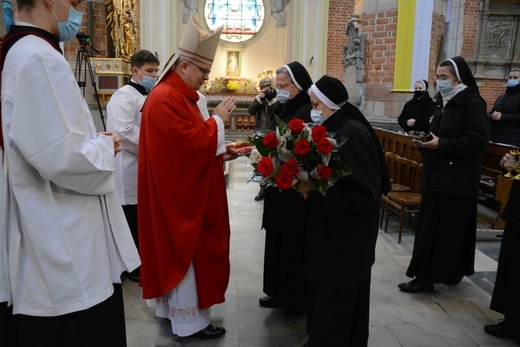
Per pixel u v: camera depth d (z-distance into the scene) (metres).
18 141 1.22
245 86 13.59
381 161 1.87
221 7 14.16
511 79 5.03
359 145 1.74
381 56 5.88
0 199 1.32
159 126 2.05
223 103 2.32
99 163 1.34
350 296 1.85
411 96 5.73
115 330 1.53
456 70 2.75
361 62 6.04
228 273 2.38
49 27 1.33
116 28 7.10
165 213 2.10
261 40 14.33
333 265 1.81
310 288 2.05
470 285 3.12
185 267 2.16
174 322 2.28
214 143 2.13
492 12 10.06
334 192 1.70
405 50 5.64
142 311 2.68
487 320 2.63
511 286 2.31
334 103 1.83
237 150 2.39
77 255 1.37
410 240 4.06
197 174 2.12
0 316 1.40
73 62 6.80
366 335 1.99
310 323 2.04
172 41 11.40
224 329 2.43
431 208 2.87
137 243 3.10
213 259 2.26
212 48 2.14
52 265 1.32
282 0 14.09
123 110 2.92
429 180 2.88
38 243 1.31
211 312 2.68
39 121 1.21
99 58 6.95
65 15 1.35
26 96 1.21
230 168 7.68
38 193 1.31
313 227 1.88
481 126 2.67
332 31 11.99
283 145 1.68
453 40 10.34
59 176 1.25
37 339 1.38
